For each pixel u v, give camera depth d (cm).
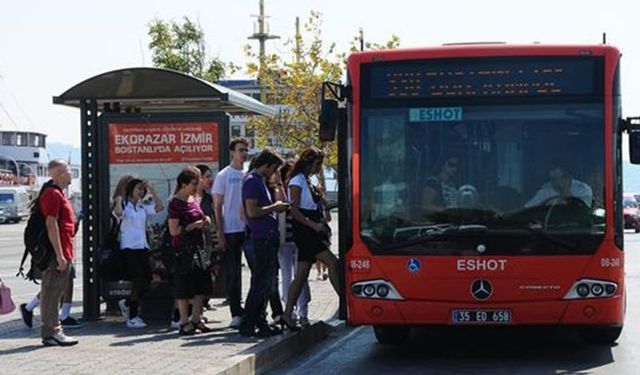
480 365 1100
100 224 1341
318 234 1193
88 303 1335
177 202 1185
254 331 1166
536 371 1052
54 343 1097
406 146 1080
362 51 1108
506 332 1370
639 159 1063
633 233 5156
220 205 1246
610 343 1227
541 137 1063
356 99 1092
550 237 1041
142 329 1244
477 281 1045
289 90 2927
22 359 1006
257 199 1139
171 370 935
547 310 1039
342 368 1097
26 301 1658
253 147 2986
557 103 1067
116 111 1435
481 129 1070
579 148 1059
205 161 1364
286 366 1112
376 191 1077
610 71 1066
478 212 1055
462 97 1077
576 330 1368
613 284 1041
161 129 1360
